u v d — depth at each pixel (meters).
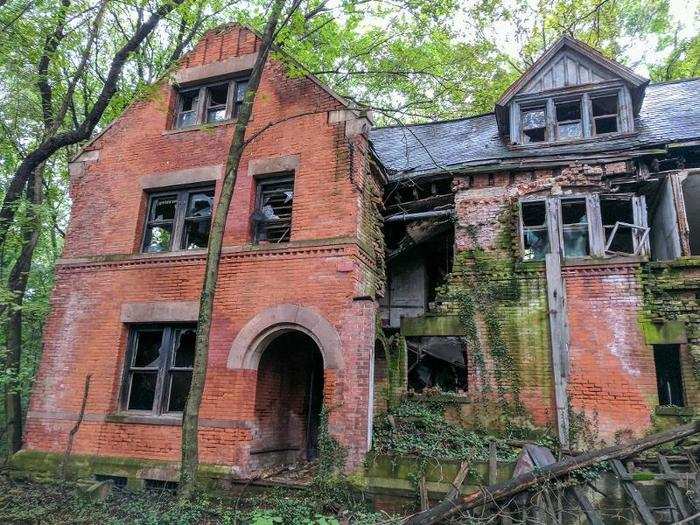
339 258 9.24
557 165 10.98
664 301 9.67
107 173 11.81
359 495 8.04
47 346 10.90
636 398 9.30
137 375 10.42
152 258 10.59
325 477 8.22
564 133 12.41
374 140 15.30
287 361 11.34
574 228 10.77
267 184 10.66
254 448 9.80
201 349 7.18
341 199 9.63
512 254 10.84
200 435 9.12
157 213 11.50
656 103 13.23
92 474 9.48
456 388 11.36
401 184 11.96
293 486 8.38
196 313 9.84
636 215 10.47
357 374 8.59
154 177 11.27
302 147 10.26
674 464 8.11
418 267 13.42
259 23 12.71
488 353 10.38
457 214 11.52
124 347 10.43
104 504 7.92
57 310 11.09
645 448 7.14
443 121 15.52
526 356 10.14
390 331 13.00
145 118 11.88
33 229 12.72
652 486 7.34
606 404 9.41
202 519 7.44
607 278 10.04
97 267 11.05
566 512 6.92
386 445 8.98
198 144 11.16
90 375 9.61
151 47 16.20
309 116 10.39
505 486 6.86
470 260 11.11
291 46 11.77
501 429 9.84
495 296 10.68
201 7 12.25
